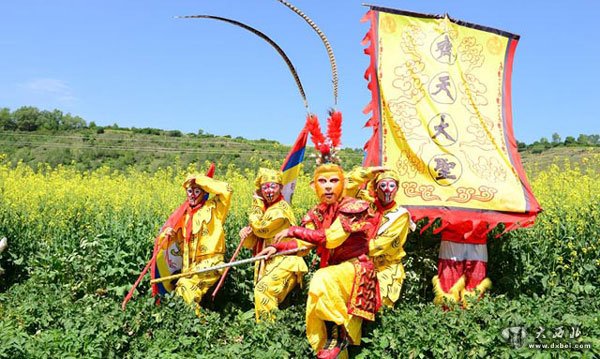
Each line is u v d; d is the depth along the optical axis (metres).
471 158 7.13
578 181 10.08
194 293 6.98
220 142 38.59
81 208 10.50
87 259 7.87
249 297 7.83
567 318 5.80
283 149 31.02
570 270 8.03
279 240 5.98
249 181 11.95
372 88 7.29
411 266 7.90
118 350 5.81
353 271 5.75
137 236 8.15
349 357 5.87
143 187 12.12
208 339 6.11
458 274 7.07
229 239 8.24
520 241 8.12
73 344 5.50
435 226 8.11
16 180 12.23
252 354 5.66
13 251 8.79
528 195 7.09
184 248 7.12
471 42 7.67
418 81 7.33
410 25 7.52
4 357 5.18
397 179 6.47
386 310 6.19
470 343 5.65
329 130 6.43
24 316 6.22
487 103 7.53
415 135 7.13
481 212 6.89
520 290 7.86
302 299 7.32
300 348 5.81
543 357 5.27
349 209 5.81
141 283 7.82
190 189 7.23
